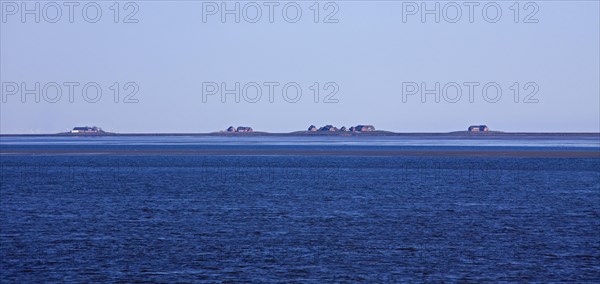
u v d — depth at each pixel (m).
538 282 96.50
